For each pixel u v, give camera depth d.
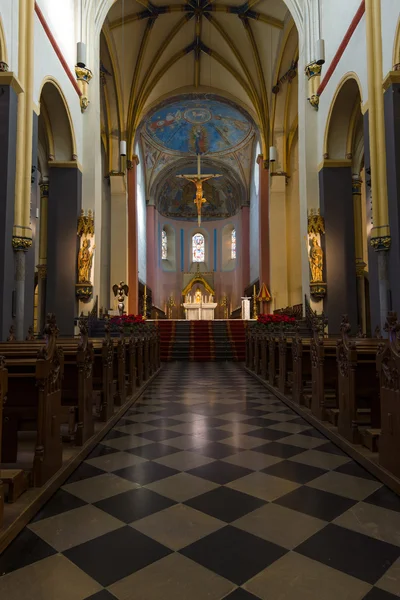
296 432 5.12
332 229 11.94
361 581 2.14
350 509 2.98
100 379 5.82
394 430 3.36
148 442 4.71
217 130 26.53
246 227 29.19
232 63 20.47
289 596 2.03
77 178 11.88
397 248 8.10
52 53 10.17
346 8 10.63
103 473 3.73
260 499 3.16
